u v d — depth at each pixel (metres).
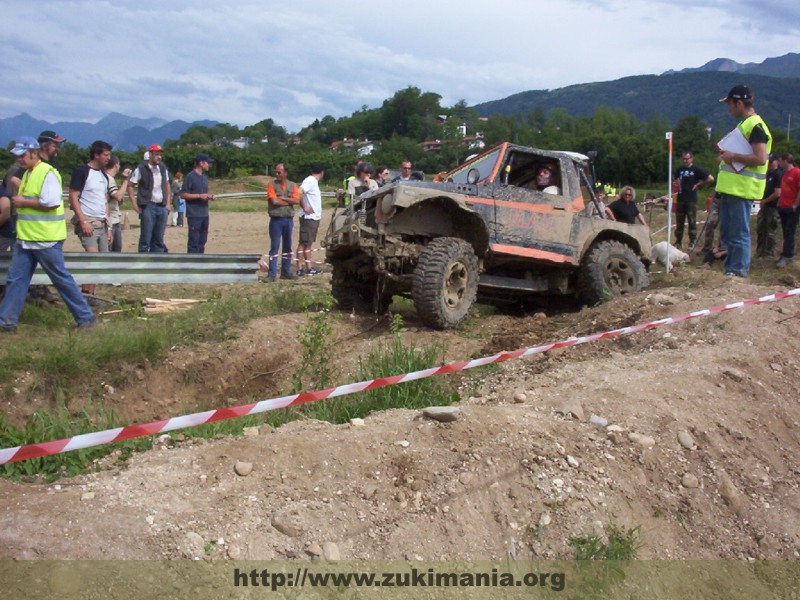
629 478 4.58
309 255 12.91
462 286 8.50
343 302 9.74
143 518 3.66
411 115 96.12
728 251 9.14
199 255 10.27
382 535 3.92
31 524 3.51
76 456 4.73
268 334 8.20
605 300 9.48
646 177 51.56
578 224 9.55
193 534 3.62
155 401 7.39
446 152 71.06
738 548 4.50
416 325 8.93
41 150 8.21
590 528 4.22
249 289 11.13
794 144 41.78
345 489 4.11
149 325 8.31
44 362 7.05
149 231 11.61
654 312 7.77
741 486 4.86
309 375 7.19
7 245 9.00
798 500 4.88
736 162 8.73
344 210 9.51
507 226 8.97
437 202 8.55
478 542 4.04
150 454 4.52
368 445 4.41
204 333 8.21
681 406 5.32
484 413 4.78
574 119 81.81
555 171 9.65
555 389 5.56
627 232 10.07
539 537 4.12
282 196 12.23
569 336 7.85
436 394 6.00
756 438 5.31
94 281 9.46
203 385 7.66
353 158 62.62
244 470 4.12
